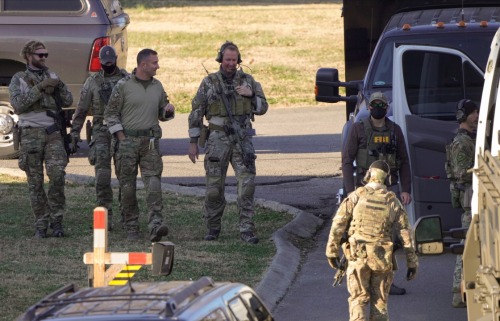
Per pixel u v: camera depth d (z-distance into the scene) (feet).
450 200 132.46
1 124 204.23
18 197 168.66
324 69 156.87
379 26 174.91
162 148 224.33
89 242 138.31
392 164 119.34
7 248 133.39
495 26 138.82
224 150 139.03
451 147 115.34
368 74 148.46
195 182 186.50
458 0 163.53
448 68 135.33
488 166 80.69
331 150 219.41
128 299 62.85
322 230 153.58
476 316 85.87
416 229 89.25
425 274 128.16
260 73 361.30
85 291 66.85
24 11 199.72
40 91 135.64
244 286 69.67
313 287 122.42
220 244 139.03
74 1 199.62
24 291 112.78
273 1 650.43
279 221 154.61
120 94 136.26
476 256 86.17
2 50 199.41
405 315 110.83
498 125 88.79
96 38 198.70
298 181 187.32
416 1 170.71
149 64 136.05
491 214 75.51
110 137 144.36
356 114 139.54
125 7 609.83
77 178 182.70
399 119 134.00
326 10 589.32
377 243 96.53
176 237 143.33
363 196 97.50
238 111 138.72
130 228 140.97
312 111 284.00
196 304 61.36
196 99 138.51
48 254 130.72
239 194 140.67
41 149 138.10
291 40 459.73
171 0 650.43
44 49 136.87
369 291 98.48
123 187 138.62
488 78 93.40
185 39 466.29
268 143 229.66
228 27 509.76
